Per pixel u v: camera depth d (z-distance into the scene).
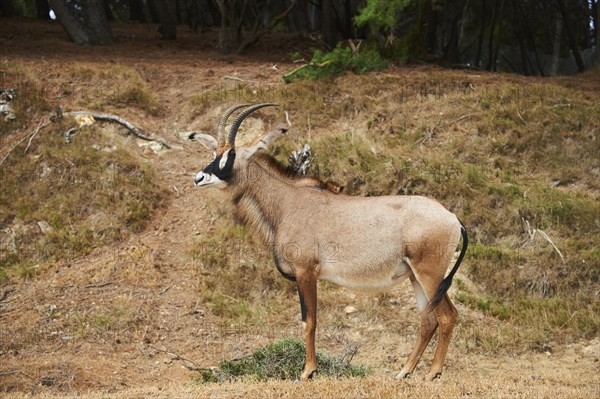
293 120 15.66
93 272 12.25
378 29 19.59
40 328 11.01
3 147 14.68
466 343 10.73
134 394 7.70
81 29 21.23
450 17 29.47
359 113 15.97
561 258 12.00
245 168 8.31
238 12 27.42
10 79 16.31
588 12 30.09
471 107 15.82
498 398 6.85
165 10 22.88
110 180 13.95
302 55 20.98
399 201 7.74
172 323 11.32
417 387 7.10
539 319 11.16
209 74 18.22
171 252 12.84
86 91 16.61
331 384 7.31
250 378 8.80
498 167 14.41
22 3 34.38
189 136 8.77
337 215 7.85
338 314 11.53
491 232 12.81
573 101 16.06
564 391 7.31
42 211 13.39
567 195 13.52
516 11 29.33
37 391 9.48
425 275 7.54
